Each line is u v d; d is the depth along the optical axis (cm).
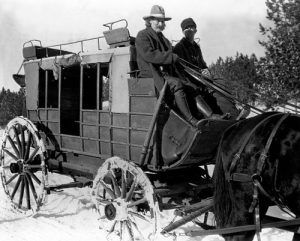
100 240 603
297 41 1409
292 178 415
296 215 425
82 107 711
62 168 723
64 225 668
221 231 446
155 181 610
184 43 683
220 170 462
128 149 592
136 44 580
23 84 844
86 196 834
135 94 577
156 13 605
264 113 473
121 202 562
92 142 655
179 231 637
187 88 586
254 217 438
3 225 668
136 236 602
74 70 770
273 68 1439
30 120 794
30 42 821
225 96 538
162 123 555
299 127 430
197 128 499
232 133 468
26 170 724
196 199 577
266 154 423
